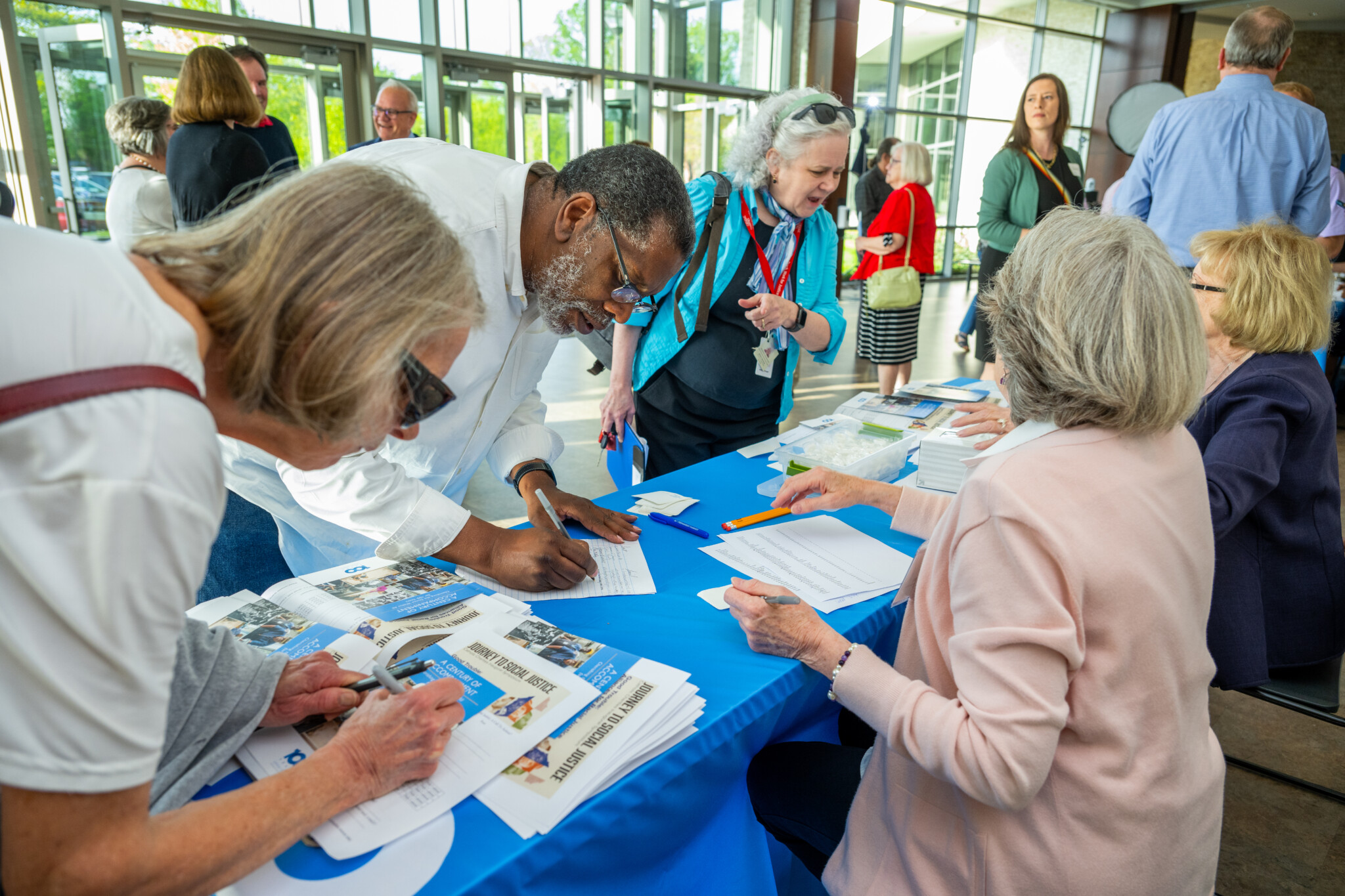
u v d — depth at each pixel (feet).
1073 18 36.19
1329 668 5.35
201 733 2.67
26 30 16.25
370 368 2.00
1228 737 7.34
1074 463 2.78
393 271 2.03
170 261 1.99
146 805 1.87
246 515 5.60
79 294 1.70
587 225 4.03
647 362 7.07
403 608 3.66
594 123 25.95
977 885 2.97
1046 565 2.64
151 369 1.74
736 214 6.65
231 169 8.55
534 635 3.49
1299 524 5.11
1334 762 7.00
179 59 18.37
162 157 10.30
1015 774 2.61
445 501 4.17
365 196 2.09
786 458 6.30
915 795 3.18
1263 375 4.93
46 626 1.66
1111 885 2.82
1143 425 2.80
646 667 3.28
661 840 3.09
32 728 1.67
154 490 1.69
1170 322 2.74
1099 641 2.71
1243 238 5.06
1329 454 5.12
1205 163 9.35
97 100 17.42
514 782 2.68
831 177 6.38
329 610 3.61
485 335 4.28
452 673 3.20
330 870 2.36
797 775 3.95
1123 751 2.78
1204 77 38.06
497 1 22.86
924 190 14.92
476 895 2.33
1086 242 2.88
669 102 27.17
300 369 1.98
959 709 2.81
